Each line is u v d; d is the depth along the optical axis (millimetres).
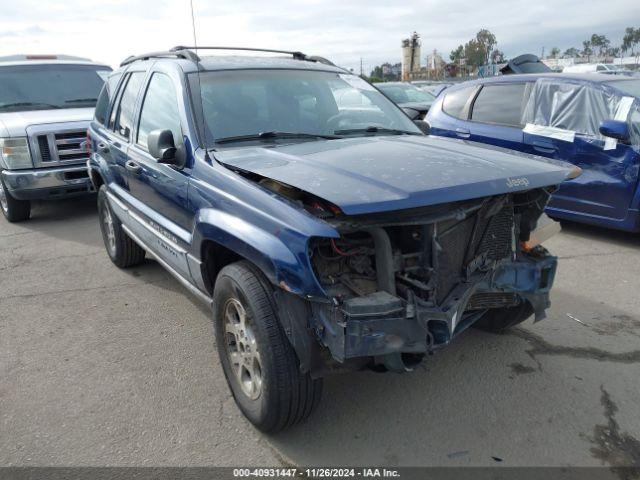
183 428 3182
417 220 2738
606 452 2891
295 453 2957
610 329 4215
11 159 7547
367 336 2574
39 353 4094
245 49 4633
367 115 4359
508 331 4215
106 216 5836
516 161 3217
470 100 7551
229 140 3650
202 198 3344
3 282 5602
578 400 3340
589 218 6223
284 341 2779
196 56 4219
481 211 2994
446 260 2918
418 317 2676
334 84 4473
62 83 9188
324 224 2574
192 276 3666
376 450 2963
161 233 4109
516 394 3420
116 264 5855
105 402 3449
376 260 2771
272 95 4070
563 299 4781
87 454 2975
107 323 4578
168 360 3951
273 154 3330
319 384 2922
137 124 4625
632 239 6410
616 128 5719
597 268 5512
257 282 2867
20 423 3250
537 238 3387
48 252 6586
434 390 3488
